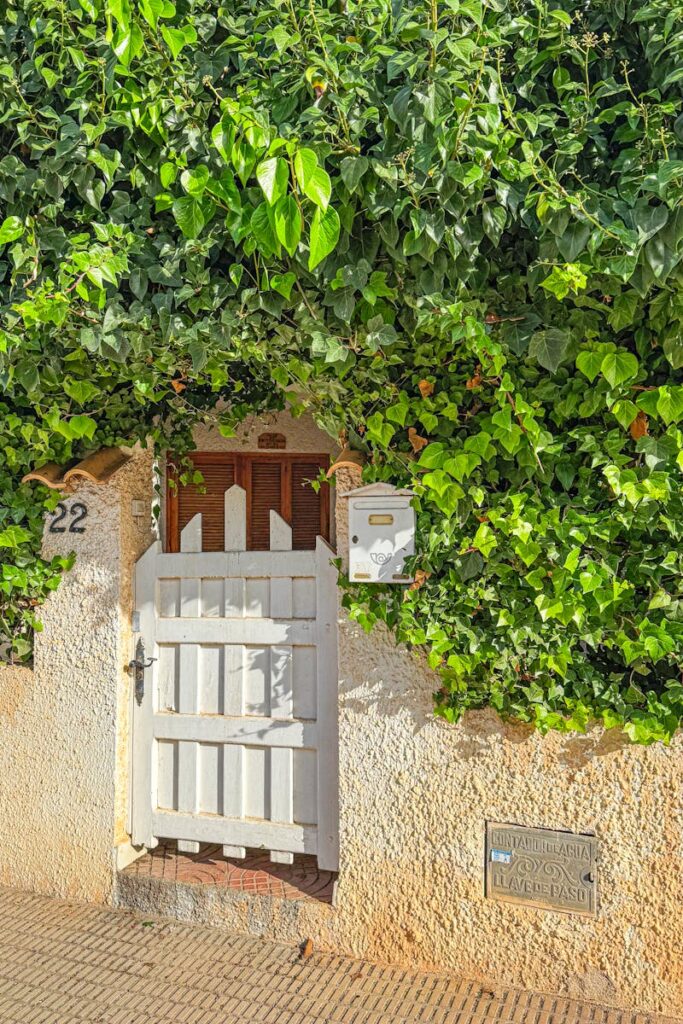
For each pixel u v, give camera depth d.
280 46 2.38
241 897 3.23
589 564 2.62
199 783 3.56
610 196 2.34
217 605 3.55
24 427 3.34
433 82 2.25
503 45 2.49
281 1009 2.73
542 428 2.67
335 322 2.62
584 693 2.71
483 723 2.88
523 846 2.83
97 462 3.50
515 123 2.37
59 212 2.74
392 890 3.00
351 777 3.07
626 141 2.37
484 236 2.46
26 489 3.60
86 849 3.51
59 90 2.73
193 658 3.58
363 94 2.37
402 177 2.29
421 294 2.45
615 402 2.55
